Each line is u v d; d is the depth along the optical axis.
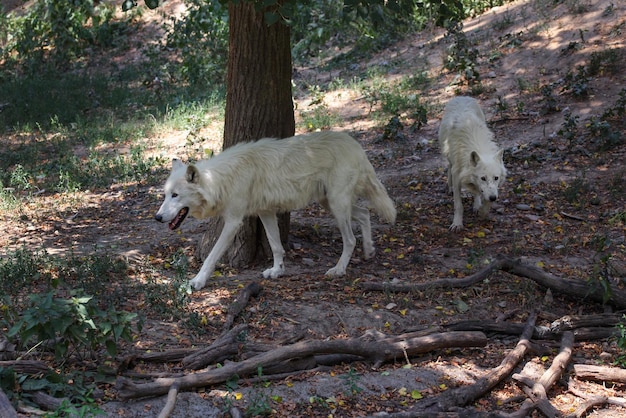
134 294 5.95
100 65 19.27
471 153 7.66
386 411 4.45
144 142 12.79
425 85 13.80
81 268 6.32
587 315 5.69
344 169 6.63
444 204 8.88
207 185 6.14
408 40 16.27
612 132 10.23
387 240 7.75
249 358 4.82
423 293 6.18
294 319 5.61
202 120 13.31
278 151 6.49
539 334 5.50
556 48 13.45
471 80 13.20
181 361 4.81
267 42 6.91
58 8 20.17
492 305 6.05
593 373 4.93
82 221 8.68
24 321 4.17
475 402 4.65
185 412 4.25
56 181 10.61
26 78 17.97
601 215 8.17
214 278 6.66
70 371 4.53
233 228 6.38
